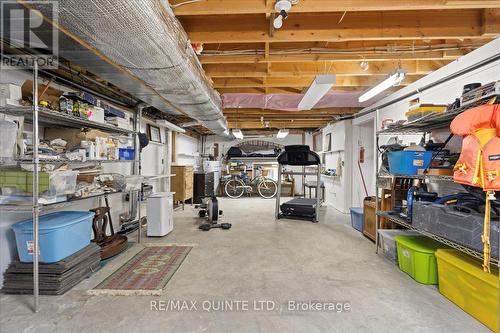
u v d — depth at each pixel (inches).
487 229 67.9
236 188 360.5
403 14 97.0
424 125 113.9
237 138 381.7
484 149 66.6
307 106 175.6
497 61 92.7
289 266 112.4
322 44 116.6
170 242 146.2
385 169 122.9
